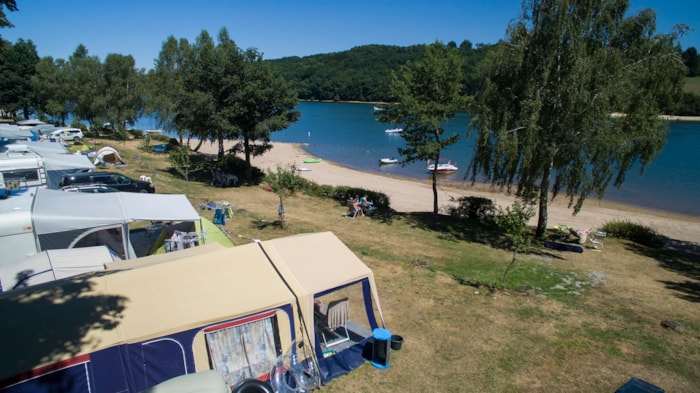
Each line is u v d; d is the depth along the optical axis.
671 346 9.53
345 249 10.14
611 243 20.11
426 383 7.98
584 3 16.83
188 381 6.07
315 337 8.48
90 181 21.36
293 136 83.06
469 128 19.30
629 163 17.86
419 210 27.73
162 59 52.16
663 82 16.77
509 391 7.79
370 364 8.57
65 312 6.88
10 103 74.19
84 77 52.94
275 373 7.64
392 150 64.56
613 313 11.38
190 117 28.59
